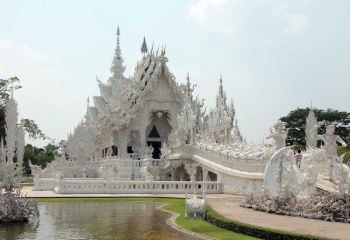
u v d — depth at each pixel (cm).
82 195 3959
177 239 1683
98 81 8381
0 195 2255
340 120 9256
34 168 4997
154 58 6969
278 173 2586
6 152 2609
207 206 2486
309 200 2267
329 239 1394
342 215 2033
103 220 2281
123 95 6900
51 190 4738
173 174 5384
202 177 5134
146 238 1708
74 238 1700
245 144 4634
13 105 2469
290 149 2689
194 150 5159
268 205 2389
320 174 3011
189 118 5350
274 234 1580
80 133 6600
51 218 2367
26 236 1747
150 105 6900
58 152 11006
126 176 5550
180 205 3092
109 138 6844
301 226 1812
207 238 1695
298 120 9381
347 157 4444
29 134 9881
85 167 6322
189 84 6819
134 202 3450
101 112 7594
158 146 7206
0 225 2078
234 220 1922
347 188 2202
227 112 5922
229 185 4259
